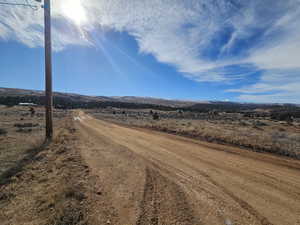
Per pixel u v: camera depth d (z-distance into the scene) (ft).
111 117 133.08
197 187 15.81
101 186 15.43
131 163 22.52
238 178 18.16
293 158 27.12
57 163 21.16
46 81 35.45
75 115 144.77
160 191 14.84
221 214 11.75
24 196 13.71
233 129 61.26
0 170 18.90
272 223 10.96
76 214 11.10
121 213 11.57
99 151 28.66
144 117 140.77
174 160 24.36
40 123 68.28
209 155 27.53
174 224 10.61
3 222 10.73
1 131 43.01
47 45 35.17
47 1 34.65
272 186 16.37
